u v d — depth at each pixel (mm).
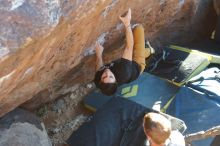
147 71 5652
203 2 6363
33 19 2547
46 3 2582
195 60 5566
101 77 4344
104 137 4820
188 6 5867
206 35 6785
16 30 2510
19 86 3471
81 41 3795
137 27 4715
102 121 4930
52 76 4094
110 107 5070
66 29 3014
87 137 4848
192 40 6641
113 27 4500
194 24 6449
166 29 6102
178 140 3969
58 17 2689
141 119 4844
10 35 2494
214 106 5148
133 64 4539
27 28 2547
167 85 5477
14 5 2465
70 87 5410
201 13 6438
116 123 4887
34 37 2594
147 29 5516
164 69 5625
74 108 5555
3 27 2457
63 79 5016
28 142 4199
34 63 3090
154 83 5508
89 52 4523
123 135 4766
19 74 3008
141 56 4652
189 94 5312
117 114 4969
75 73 5086
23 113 4422
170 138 3877
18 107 4461
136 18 4848
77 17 2971
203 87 5324
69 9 2781
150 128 3693
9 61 2629
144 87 5453
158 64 5715
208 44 6379
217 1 6418
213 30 6824
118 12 4062
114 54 5266
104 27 4152
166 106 5324
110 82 4285
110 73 4297
